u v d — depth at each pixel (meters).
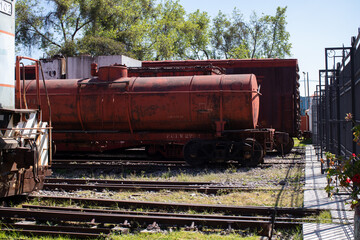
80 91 14.55
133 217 6.81
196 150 13.92
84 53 36.06
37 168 7.61
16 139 7.59
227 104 13.56
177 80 14.27
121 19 42.91
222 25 53.81
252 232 6.39
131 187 9.93
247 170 13.16
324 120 13.62
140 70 16.34
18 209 7.39
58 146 15.23
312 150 21.42
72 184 10.52
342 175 5.39
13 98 7.84
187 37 51.81
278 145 18.89
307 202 8.01
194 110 13.79
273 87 19.45
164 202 8.10
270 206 7.93
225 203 8.40
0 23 7.49
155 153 15.62
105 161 15.53
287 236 6.15
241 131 13.75
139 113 14.20
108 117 14.44
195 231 6.45
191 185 10.26
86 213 7.03
